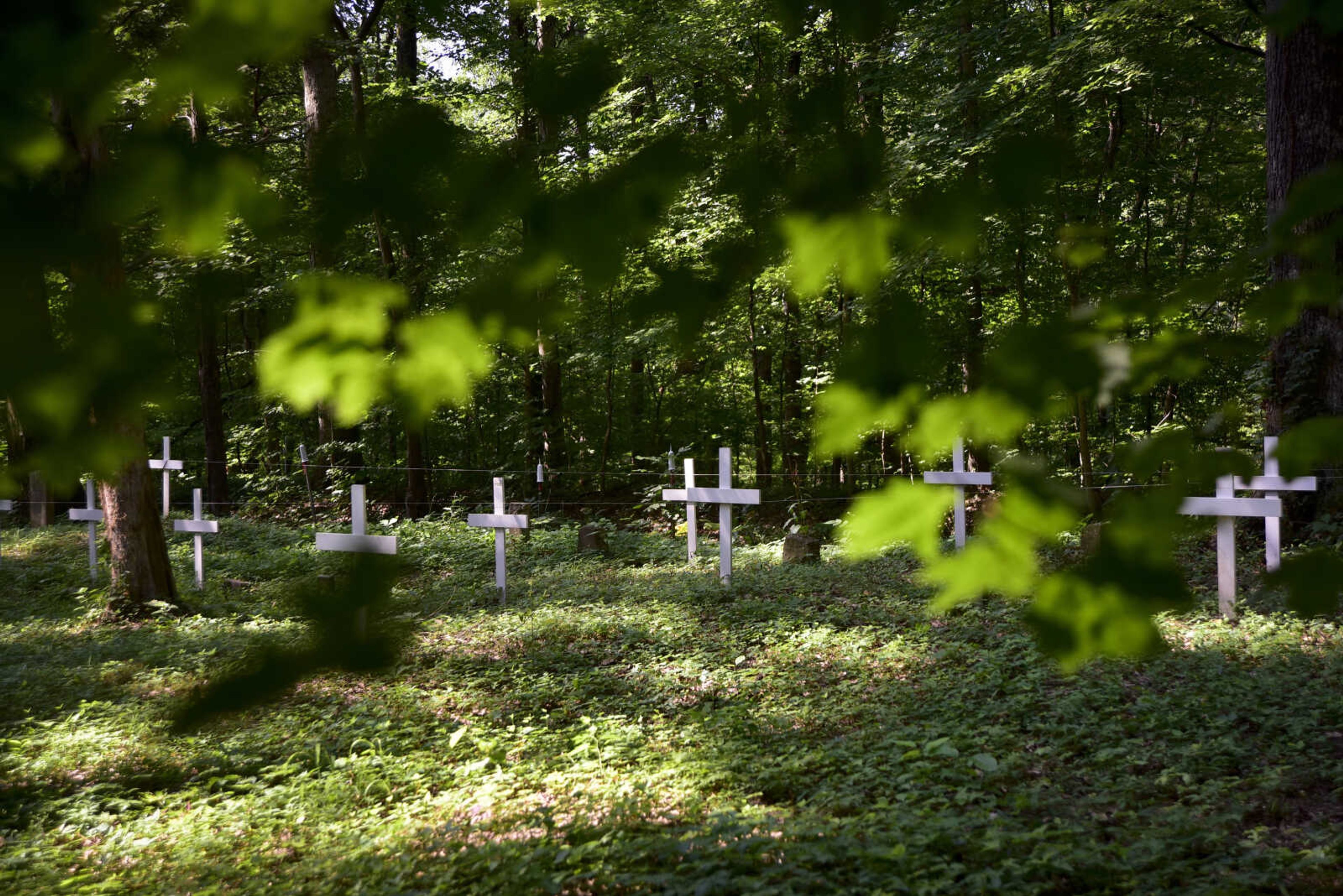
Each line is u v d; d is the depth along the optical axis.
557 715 7.81
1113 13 12.30
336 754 6.95
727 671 8.59
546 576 14.34
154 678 8.74
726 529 12.50
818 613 10.61
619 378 25.11
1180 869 4.33
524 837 5.10
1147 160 16.55
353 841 5.41
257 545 18.02
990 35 13.26
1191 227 17.00
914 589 11.19
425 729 7.37
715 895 4.09
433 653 9.38
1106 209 12.56
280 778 6.66
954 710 7.04
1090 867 4.34
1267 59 9.05
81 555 17.23
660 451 25.61
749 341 19.31
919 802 5.50
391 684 8.22
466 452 25.17
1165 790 5.54
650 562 15.81
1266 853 4.51
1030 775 5.89
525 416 22.62
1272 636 7.98
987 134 10.55
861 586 11.72
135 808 6.20
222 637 10.60
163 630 11.21
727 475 12.46
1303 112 8.58
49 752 6.80
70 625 11.77
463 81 6.61
